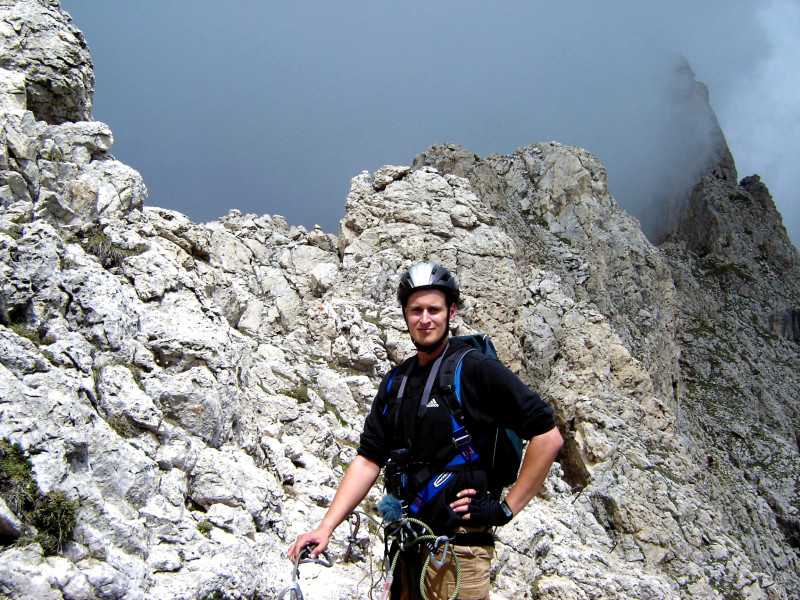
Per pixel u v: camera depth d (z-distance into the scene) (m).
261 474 12.38
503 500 5.50
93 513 8.87
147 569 8.91
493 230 30.02
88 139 14.90
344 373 21.33
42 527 8.23
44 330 10.56
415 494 5.65
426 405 5.62
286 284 28.11
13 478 8.12
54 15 15.70
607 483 25.22
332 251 30.91
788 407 69.06
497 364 5.58
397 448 5.96
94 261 12.64
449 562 5.54
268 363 19.12
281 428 15.88
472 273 28.55
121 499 9.61
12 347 9.41
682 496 25.80
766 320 78.81
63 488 8.54
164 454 10.79
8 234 11.29
